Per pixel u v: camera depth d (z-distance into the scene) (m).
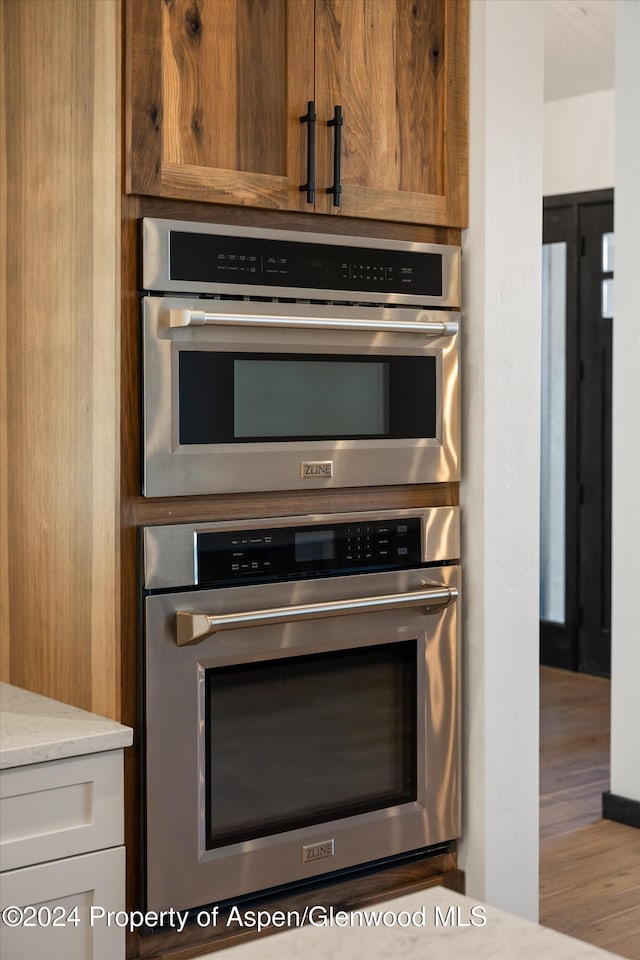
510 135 2.26
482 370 2.24
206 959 0.90
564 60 4.71
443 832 2.26
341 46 2.07
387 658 2.16
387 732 2.17
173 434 1.86
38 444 2.04
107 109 1.81
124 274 1.82
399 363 2.15
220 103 1.92
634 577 3.46
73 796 1.79
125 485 1.83
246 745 1.97
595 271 5.36
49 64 1.97
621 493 3.46
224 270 1.91
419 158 2.20
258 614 1.91
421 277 2.19
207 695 1.91
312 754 2.06
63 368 1.96
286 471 2.00
